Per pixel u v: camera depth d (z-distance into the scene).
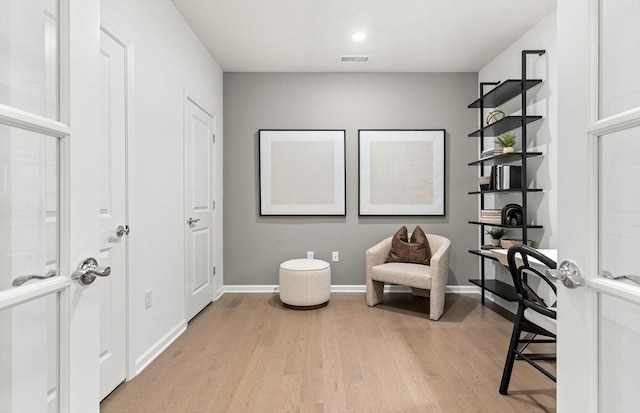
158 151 2.45
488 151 3.41
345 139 4.12
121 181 2.00
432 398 1.88
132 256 2.09
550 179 2.88
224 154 4.10
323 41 3.36
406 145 4.11
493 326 3.00
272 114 4.12
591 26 0.75
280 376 2.11
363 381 2.05
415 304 3.66
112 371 1.92
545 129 2.95
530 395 1.90
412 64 3.91
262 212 4.12
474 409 1.78
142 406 1.80
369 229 4.14
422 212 4.11
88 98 0.87
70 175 0.81
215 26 3.05
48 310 0.77
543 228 2.97
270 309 3.48
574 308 0.80
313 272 3.43
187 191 3.00
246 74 4.11
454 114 4.11
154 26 2.39
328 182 4.11
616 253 0.71
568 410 0.82
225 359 2.35
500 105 3.74
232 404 1.82
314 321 3.12
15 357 0.70
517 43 3.33
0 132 0.68
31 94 0.74
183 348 2.53
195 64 3.19
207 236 3.56
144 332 2.25
